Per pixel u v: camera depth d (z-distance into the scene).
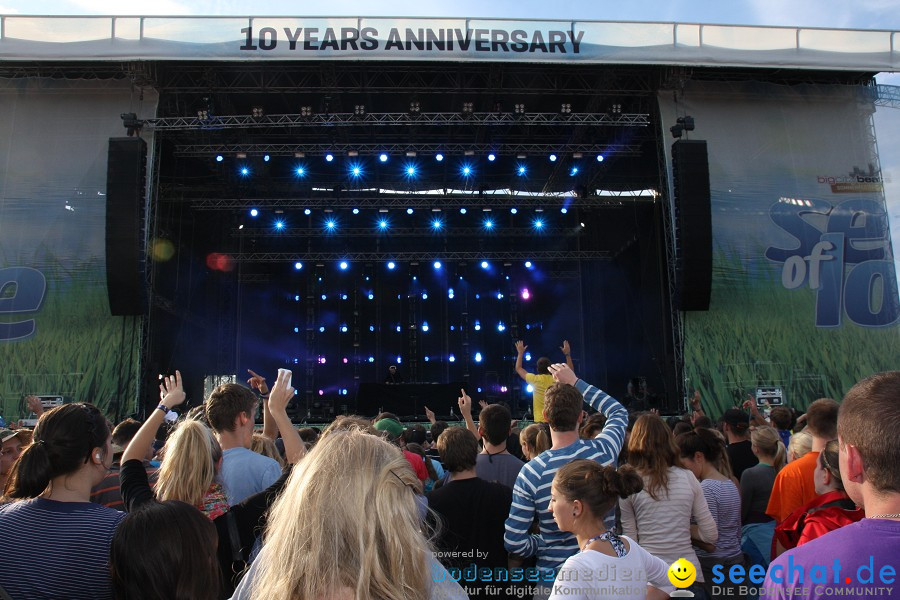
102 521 2.25
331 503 1.22
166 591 1.66
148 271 14.77
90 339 13.89
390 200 20.30
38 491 2.31
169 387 3.04
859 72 15.25
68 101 14.71
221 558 2.43
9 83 14.70
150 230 14.74
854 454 1.58
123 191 13.36
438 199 20.41
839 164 15.20
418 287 25.56
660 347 18.70
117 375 13.78
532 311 25.05
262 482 3.16
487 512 3.23
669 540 3.33
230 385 3.39
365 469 1.27
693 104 15.36
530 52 13.30
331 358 24.75
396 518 1.22
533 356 24.73
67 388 13.69
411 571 1.21
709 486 3.91
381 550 1.20
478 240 24.58
